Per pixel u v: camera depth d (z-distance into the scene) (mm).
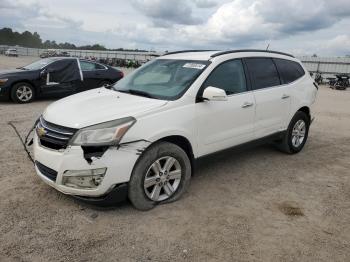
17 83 10359
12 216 3664
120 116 3719
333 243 3496
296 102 6031
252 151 6449
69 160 3553
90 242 3301
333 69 37156
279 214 4043
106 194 3658
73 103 4246
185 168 4199
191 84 4359
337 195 4676
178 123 4059
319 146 7117
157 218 3791
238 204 4242
